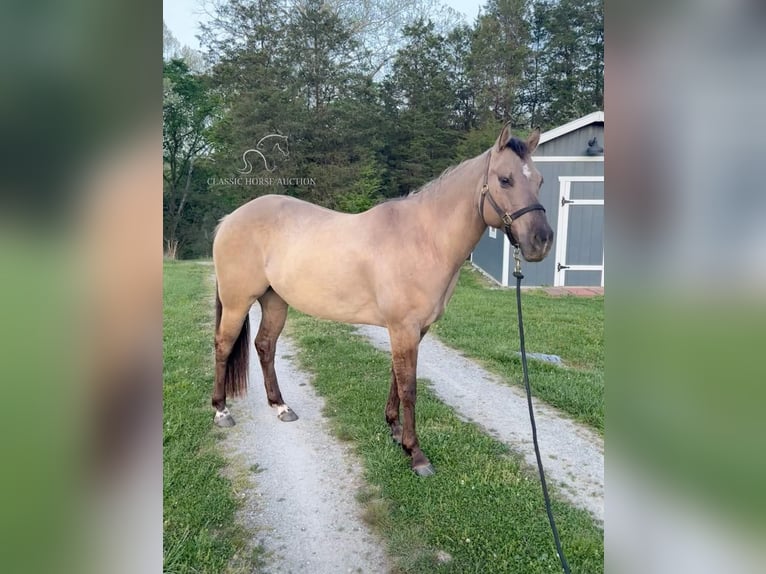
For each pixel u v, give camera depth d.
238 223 2.92
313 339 5.03
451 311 6.30
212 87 14.09
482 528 2.11
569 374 4.01
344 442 2.88
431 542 2.04
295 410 3.32
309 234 2.74
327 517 2.21
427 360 4.44
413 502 2.28
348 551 2.00
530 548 1.99
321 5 14.63
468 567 1.90
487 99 14.85
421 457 2.55
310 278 2.68
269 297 3.12
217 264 2.99
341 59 14.66
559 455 2.74
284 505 2.29
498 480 2.45
